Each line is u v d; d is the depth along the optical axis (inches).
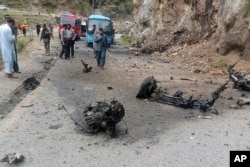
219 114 361.4
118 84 502.9
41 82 489.7
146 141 283.9
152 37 1153.4
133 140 286.0
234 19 708.0
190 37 943.7
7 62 511.2
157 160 249.1
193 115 355.6
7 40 504.7
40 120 328.5
